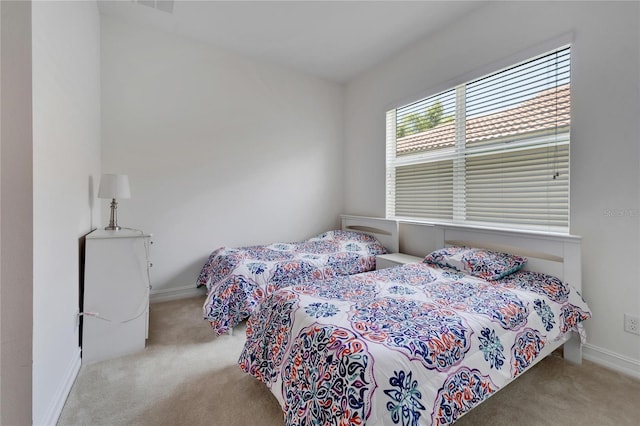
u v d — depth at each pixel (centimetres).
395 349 106
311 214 385
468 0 235
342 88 406
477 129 252
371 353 102
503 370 128
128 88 276
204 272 295
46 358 124
